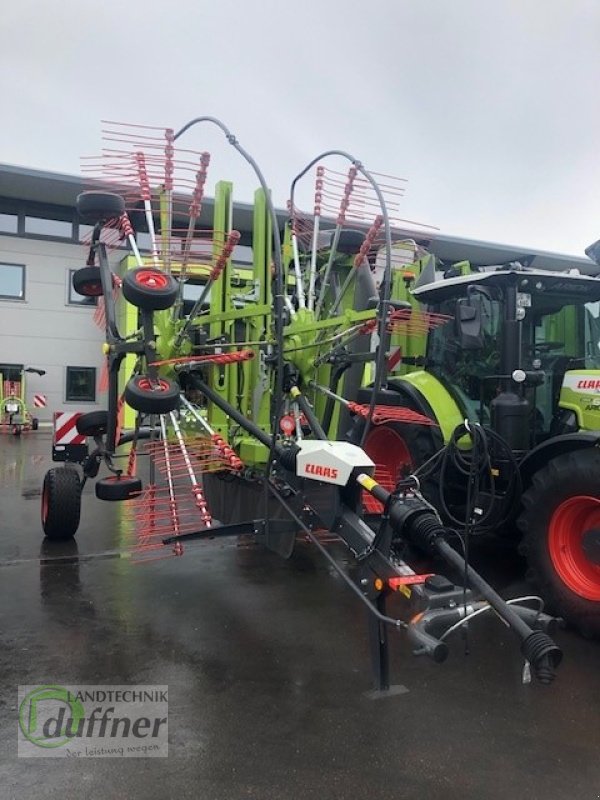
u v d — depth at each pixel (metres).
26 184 16.47
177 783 2.47
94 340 19.12
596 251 5.78
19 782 2.47
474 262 17.39
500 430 4.65
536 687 3.25
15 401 16.84
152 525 4.33
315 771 2.55
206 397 4.59
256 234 4.79
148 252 4.47
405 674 3.38
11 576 4.89
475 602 2.92
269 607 4.30
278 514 3.99
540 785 2.47
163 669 3.39
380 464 6.05
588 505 3.90
